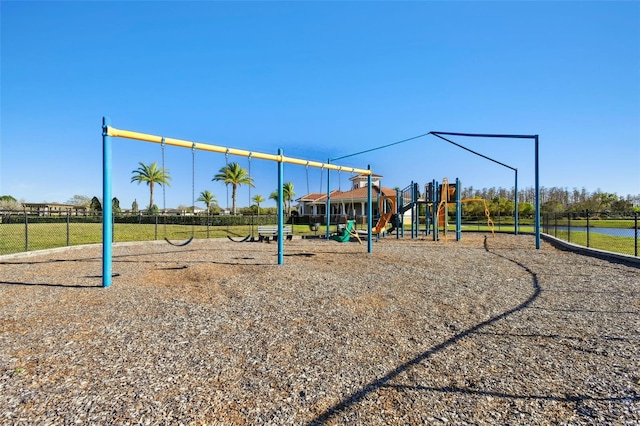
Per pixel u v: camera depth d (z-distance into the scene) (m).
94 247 14.25
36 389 2.84
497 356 3.45
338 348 3.66
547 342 3.81
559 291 6.17
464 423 2.37
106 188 6.66
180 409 2.54
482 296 5.85
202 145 7.87
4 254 11.66
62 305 5.40
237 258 10.91
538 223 13.33
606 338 3.93
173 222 36.16
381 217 19.12
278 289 6.41
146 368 3.21
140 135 6.88
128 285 6.85
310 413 2.49
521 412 2.50
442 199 17.58
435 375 3.05
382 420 2.40
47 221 33.81
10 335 4.10
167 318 4.72
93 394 2.76
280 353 3.54
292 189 52.03
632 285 6.62
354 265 9.27
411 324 4.43
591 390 2.80
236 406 2.58
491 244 15.60
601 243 16.31
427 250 13.07
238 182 41.03
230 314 4.89
